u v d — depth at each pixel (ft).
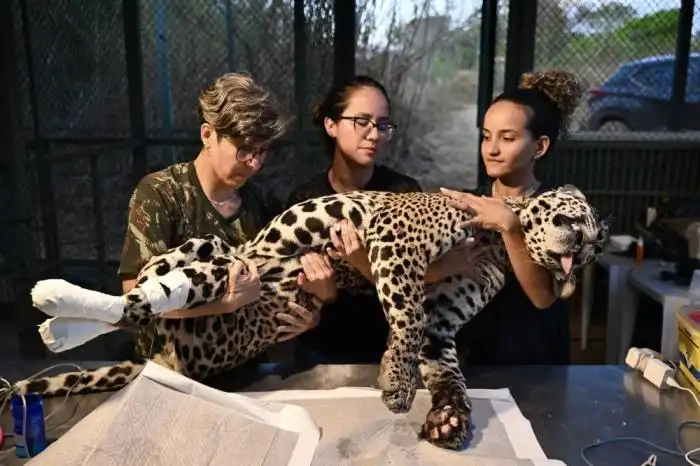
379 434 3.62
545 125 4.84
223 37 10.86
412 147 11.86
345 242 3.97
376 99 5.34
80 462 3.17
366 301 5.33
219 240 4.08
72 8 10.27
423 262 3.78
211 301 3.84
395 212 3.90
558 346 5.22
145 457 3.24
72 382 4.06
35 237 9.75
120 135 11.18
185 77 11.13
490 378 4.41
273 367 4.51
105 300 3.29
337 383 4.31
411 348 3.61
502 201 4.11
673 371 4.29
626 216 11.07
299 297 4.24
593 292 10.12
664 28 10.36
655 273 8.40
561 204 3.82
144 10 10.89
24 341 8.39
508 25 10.33
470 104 11.68
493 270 4.31
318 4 10.32
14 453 3.43
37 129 9.91
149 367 3.76
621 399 4.14
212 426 3.48
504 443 3.58
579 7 10.38
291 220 4.07
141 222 4.25
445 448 3.50
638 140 10.77
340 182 5.63
